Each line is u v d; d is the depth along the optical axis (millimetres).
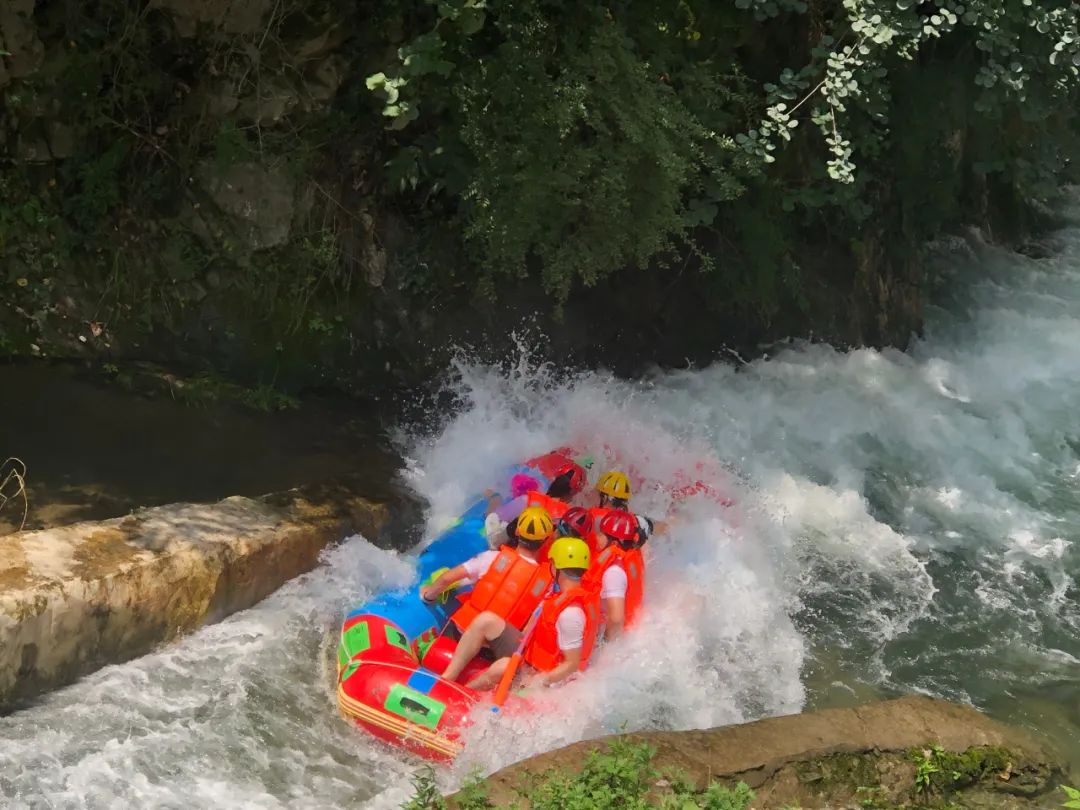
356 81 8156
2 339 7719
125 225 8125
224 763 5355
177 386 7953
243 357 8312
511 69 7703
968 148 11461
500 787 4875
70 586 5469
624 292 9430
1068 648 6914
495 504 7227
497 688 5727
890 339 10703
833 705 6242
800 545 7719
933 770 5445
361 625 6074
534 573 6031
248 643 6133
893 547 7816
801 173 9852
